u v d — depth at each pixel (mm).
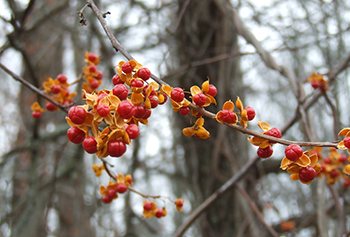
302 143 1270
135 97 1258
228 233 4125
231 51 4418
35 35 6062
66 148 4785
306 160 1265
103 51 4895
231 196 4219
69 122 1222
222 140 4285
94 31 4832
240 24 3418
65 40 6602
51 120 5734
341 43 4508
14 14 3240
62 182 5715
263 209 4441
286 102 6102
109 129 1203
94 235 6168
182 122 4605
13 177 5238
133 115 1241
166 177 6492
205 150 4410
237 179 3350
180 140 4633
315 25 4660
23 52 3639
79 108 1183
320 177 2461
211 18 4363
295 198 5578
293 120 3160
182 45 4258
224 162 4340
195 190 4352
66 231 5922
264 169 4953
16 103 6332
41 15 5156
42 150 5344
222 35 4336
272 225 5453
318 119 4977
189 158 4508
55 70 6316
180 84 4406
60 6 4922
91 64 2727
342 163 2469
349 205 4246
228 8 3527
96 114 1164
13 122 6156
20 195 5324
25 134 5559
